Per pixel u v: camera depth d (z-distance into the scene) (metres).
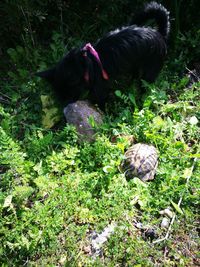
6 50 1.11
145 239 0.71
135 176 0.78
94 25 1.13
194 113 0.93
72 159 0.81
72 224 0.70
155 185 0.78
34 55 1.05
